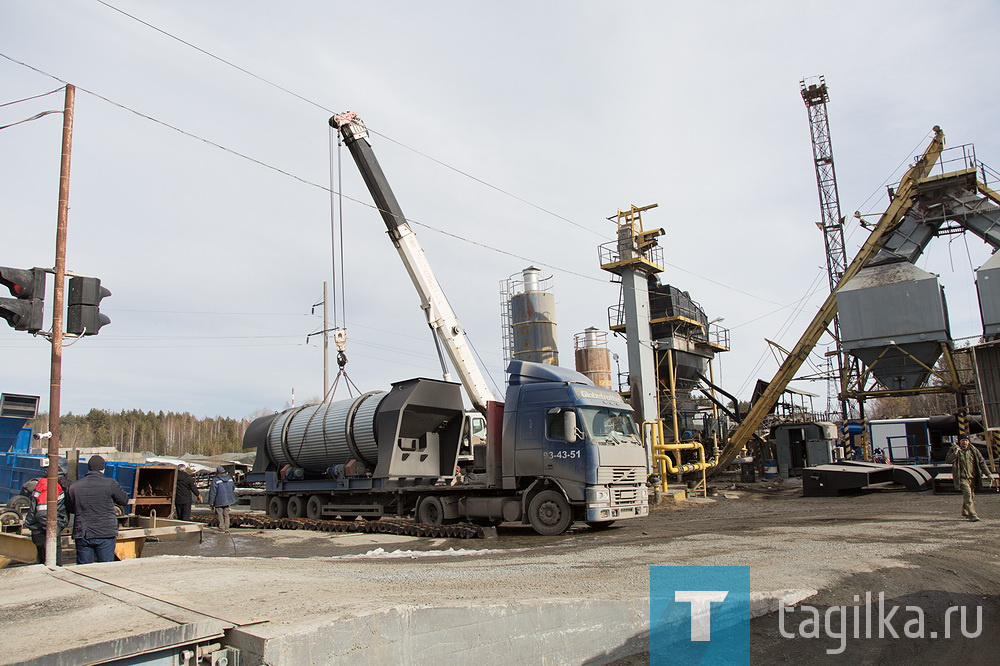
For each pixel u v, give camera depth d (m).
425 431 19.56
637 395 31.05
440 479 17.88
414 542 15.23
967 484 15.27
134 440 105.12
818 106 56.22
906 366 30.06
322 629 4.29
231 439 117.19
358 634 4.52
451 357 20.53
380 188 20.64
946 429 37.19
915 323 28.92
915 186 30.62
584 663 5.99
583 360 36.88
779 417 39.94
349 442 19.81
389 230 20.69
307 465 21.72
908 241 31.66
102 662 3.76
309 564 9.26
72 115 9.28
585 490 15.44
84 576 6.38
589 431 15.71
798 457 37.72
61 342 8.83
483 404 20.53
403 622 4.82
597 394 16.62
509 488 16.69
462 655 5.15
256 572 6.95
